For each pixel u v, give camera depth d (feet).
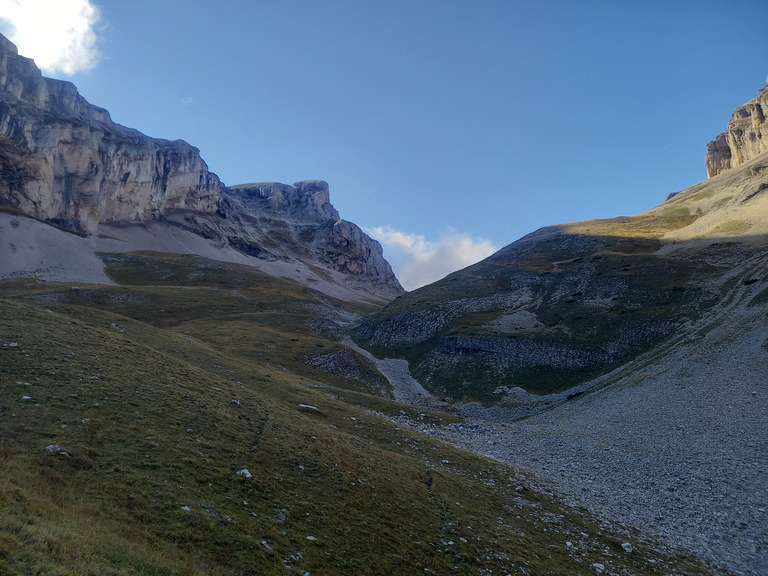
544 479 150.92
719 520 119.03
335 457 107.96
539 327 431.02
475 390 354.74
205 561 55.77
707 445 172.86
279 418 125.59
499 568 79.61
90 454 71.92
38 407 82.28
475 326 456.45
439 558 77.41
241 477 80.48
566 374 345.92
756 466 147.74
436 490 112.57
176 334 246.06
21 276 609.01
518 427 239.09
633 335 363.56
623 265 527.40
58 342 122.83
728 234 527.81
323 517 78.48
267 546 63.77
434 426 222.48
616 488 145.89
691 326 340.59
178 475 74.13
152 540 55.83
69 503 57.11
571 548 97.04
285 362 338.75
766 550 103.50
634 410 232.32
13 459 63.41
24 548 42.88
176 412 100.89
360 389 334.44
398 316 542.16
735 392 214.90
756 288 359.66
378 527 81.35
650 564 94.84
